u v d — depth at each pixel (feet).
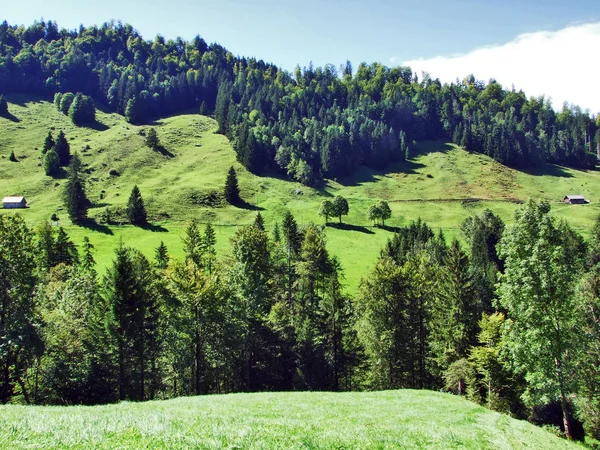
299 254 285.23
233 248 225.97
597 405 122.31
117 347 153.89
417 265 223.71
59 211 516.32
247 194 623.77
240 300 180.96
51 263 317.22
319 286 263.08
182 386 170.71
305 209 592.19
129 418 52.44
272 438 45.62
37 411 61.16
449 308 193.16
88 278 207.62
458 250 196.24
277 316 196.65
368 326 187.52
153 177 652.48
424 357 185.16
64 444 38.81
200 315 162.61
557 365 112.68
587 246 276.62
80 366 151.94
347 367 202.08
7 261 137.39
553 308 112.47
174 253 409.28
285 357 190.90
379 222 565.94
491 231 371.56
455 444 55.36
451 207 632.38
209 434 44.83
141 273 171.32
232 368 180.34
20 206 526.57
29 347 136.05
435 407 92.53
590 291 133.39
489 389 156.97
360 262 412.57
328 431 53.21
